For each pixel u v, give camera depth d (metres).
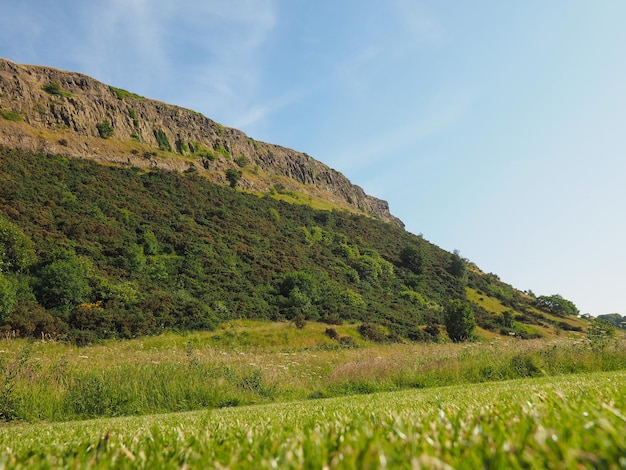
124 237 51.22
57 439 2.71
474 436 1.08
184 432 2.25
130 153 86.25
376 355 16.58
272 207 89.25
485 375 12.23
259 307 46.66
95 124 87.38
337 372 13.48
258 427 2.23
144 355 12.97
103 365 11.38
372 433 1.29
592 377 7.72
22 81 79.38
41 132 74.69
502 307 79.56
